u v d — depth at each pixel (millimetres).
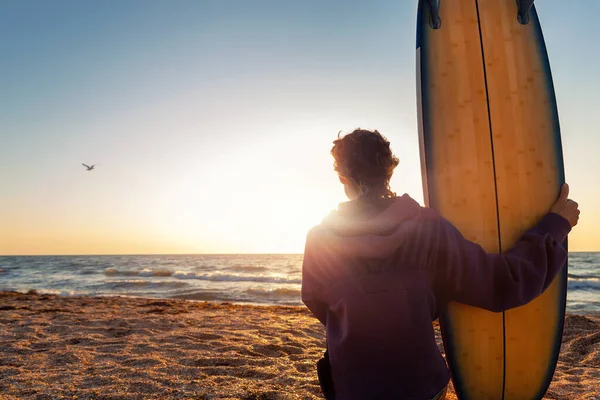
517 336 1987
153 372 3818
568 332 5762
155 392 3293
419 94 2188
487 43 2182
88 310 8297
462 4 2221
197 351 4637
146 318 6922
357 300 1303
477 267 1406
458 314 1993
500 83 2145
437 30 2213
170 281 24953
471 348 1985
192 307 9344
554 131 2092
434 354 1313
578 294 16688
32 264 52062
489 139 2096
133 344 4973
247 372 3871
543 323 1993
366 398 1252
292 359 4367
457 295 1440
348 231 1345
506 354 1983
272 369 3959
